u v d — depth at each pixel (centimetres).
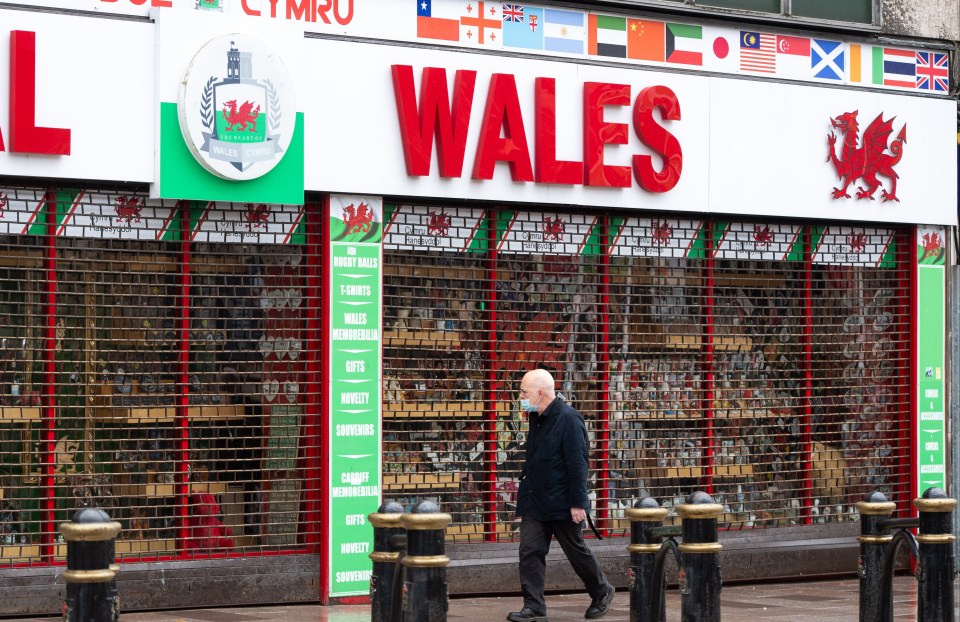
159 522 1230
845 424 1561
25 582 1160
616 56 1416
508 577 1373
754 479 1507
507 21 1362
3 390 1167
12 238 1170
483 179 1334
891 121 1555
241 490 1264
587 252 1420
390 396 1327
